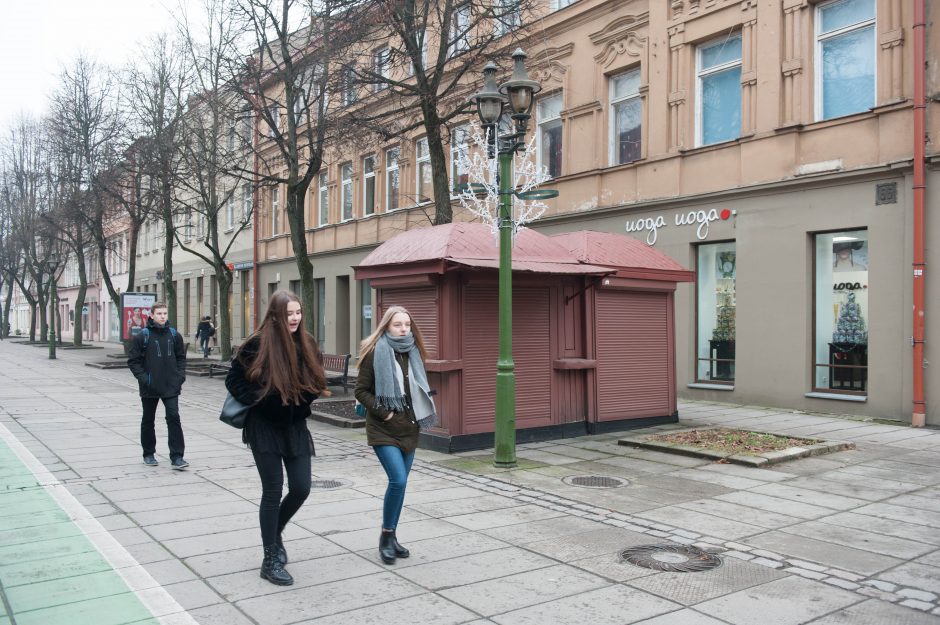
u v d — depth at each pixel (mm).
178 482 7652
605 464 8641
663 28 16031
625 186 16906
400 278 9891
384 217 25031
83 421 12312
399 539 5656
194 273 40250
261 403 4633
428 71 14203
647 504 6777
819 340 13461
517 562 5125
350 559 5160
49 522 6086
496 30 14484
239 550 5336
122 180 27422
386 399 4969
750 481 7715
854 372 12961
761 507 6664
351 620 4094
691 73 15641
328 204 28469
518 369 10094
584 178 17828
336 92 14758
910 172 11820
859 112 12609
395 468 5031
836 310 13234
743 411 13539
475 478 7898
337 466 8625
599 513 6465
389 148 24859
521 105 8414
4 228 46875
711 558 5230
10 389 17859
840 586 4680
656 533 5855
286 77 15484
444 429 9492
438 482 7707
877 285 12289
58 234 39938
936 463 8617
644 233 16359
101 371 24203
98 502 6773
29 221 40375
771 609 4293
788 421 12172
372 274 10383
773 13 13883
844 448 9414
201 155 20672
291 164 15852
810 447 9172
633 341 11430
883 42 12266
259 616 4137
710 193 14922
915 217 11594
